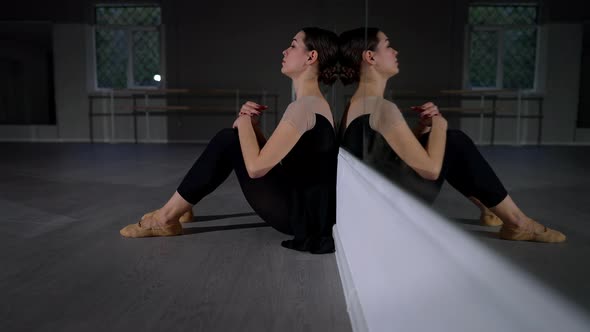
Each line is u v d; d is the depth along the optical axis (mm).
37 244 1626
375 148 940
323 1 7145
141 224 1729
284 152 1406
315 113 1468
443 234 382
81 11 8102
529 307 211
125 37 8188
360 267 951
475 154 808
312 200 1534
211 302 1099
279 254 1489
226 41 8000
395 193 621
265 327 963
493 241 315
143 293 1158
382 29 1241
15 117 9078
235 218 2047
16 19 8211
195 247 1577
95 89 8281
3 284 1229
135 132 8227
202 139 8172
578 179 812
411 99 1132
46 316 1021
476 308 284
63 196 2643
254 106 1532
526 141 2379
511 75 731
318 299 1110
